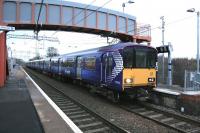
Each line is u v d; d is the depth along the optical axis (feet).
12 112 36.27
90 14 96.32
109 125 34.12
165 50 71.97
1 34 70.90
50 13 91.09
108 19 99.66
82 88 78.33
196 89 62.44
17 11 85.71
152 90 51.37
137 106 47.93
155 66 50.16
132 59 47.32
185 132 30.68
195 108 40.63
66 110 44.27
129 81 46.96
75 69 80.59
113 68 49.29
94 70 60.39
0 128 27.76
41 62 175.94
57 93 66.13
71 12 93.71
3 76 74.54
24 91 61.57
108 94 53.42
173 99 46.32
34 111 37.11
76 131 28.37
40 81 103.91
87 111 42.93
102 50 56.80
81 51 79.46
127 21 104.06
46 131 28.30
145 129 32.89
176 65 98.58
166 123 35.94
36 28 97.25
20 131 26.66
